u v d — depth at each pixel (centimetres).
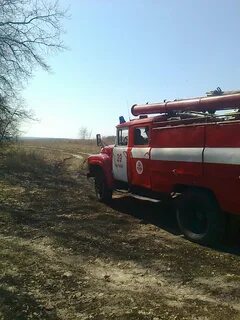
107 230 670
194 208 602
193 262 515
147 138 711
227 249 565
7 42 1554
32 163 1847
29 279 461
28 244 599
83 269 495
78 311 384
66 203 896
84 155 2542
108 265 509
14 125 1888
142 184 718
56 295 419
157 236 633
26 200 937
